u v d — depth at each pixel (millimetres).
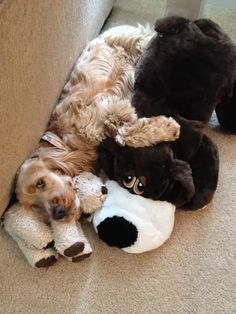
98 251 1289
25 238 1226
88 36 1670
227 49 1373
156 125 1276
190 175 1249
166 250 1289
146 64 1398
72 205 1227
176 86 1364
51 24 1248
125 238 1229
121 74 1538
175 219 1349
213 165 1347
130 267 1258
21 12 1049
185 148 1316
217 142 1527
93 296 1211
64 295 1214
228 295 1208
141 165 1249
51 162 1285
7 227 1276
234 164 1474
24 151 1270
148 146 1267
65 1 1319
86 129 1347
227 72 1367
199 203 1314
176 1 1642
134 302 1198
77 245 1208
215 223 1343
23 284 1233
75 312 1187
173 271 1250
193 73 1355
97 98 1420
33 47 1156
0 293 1219
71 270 1255
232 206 1378
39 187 1214
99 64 1508
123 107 1348
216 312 1181
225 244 1302
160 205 1266
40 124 1339
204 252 1286
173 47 1373
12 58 1051
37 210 1255
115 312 1183
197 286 1224
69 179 1279
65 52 1427
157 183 1244
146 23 1895
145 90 1394
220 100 1447
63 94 1480
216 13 1917
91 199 1276
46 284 1232
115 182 1322
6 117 1093
